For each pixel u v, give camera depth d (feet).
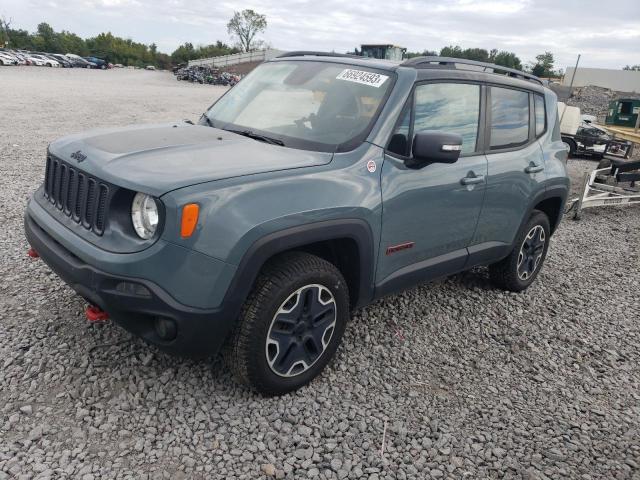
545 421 10.69
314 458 8.93
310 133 11.25
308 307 9.99
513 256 15.80
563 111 55.16
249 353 9.34
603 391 12.00
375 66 12.26
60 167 10.28
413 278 12.25
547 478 9.16
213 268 8.50
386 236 11.07
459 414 10.55
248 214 8.73
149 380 10.22
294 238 9.22
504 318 15.02
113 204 8.79
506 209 14.44
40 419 9.04
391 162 11.05
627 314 16.30
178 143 10.36
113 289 8.52
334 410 10.16
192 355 9.09
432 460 9.25
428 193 11.73
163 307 8.42
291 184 9.38
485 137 13.64
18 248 16.01
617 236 25.81
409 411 10.44
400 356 12.36
